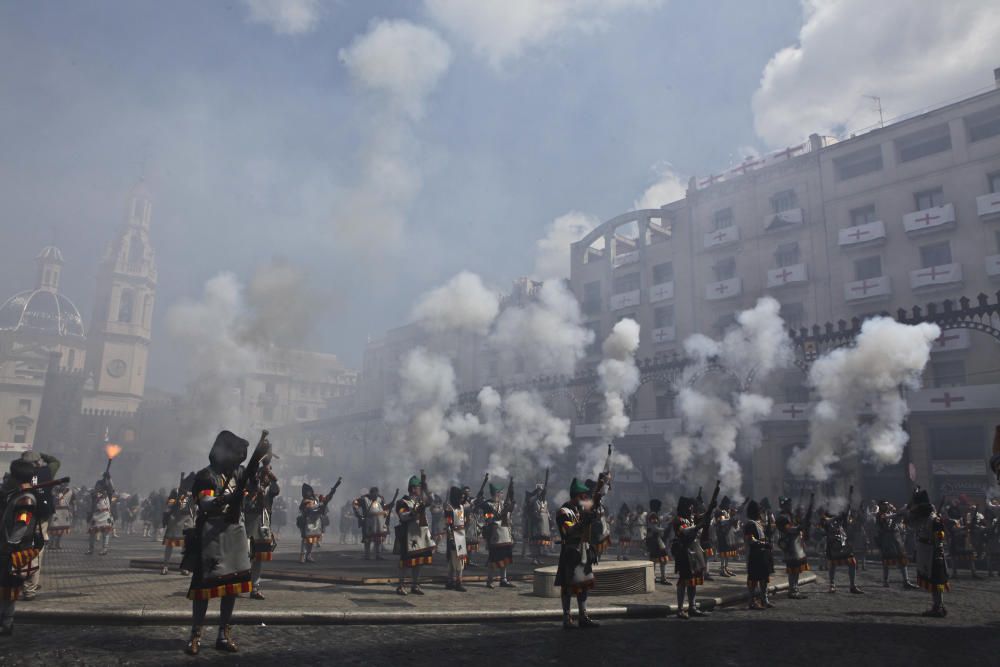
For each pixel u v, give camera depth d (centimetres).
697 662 597
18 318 9988
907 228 3562
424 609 831
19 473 626
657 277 4819
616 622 837
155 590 891
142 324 9375
